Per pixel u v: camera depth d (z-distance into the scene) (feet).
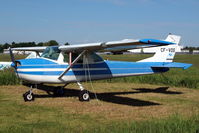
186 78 43.88
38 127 17.94
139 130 15.31
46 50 28.66
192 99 30.60
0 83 41.16
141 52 312.71
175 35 35.19
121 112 23.22
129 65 32.12
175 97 31.91
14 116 21.15
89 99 28.81
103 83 45.60
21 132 16.26
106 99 30.07
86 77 29.55
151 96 32.55
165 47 34.47
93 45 25.18
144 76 46.93
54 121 19.75
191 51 394.52
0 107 24.53
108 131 16.03
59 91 31.91
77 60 27.86
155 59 34.04
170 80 44.16
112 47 26.25
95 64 29.99
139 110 24.13
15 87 38.81
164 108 25.25
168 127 15.48
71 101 28.30
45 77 27.37
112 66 31.12
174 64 33.94
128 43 23.15
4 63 53.93
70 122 19.53
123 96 32.40
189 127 15.84
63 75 28.09
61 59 27.99
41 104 26.30
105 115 22.02
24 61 26.89
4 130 16.72
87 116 21.58
